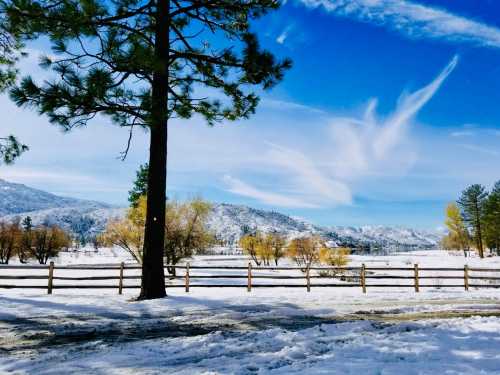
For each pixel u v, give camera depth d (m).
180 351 5.70
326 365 4.83
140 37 11.52
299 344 5.88
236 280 25.66
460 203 71.56
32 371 4.90
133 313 9.10
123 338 6.71
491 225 67.25
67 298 11.03
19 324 7.91
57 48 9.81
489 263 44.75
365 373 4.49
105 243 31.98
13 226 60.09
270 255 54.31
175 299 10.95
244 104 12.77
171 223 31.48
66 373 4.80
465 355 5.25
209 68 12.29
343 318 8.58
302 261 51.34
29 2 9.38
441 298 11.90
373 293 12.98
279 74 11.97
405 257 68.88
